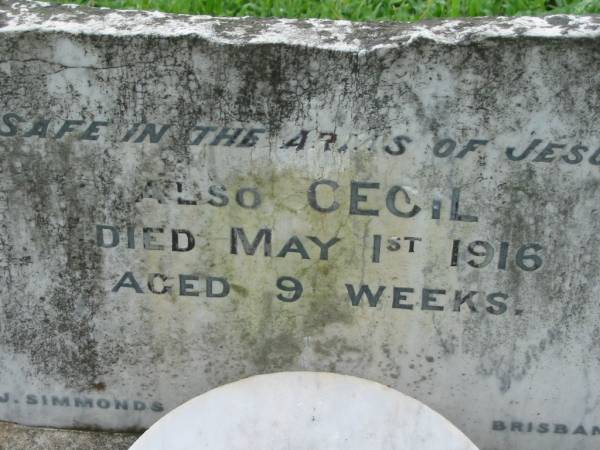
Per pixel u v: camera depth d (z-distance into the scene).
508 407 0.84
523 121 0.71
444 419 0.75
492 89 0.70
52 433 0.88
